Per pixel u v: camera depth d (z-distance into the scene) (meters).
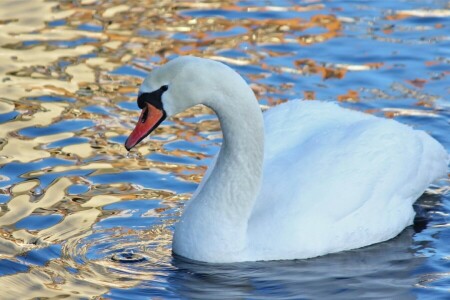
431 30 19.25
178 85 11.27
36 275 11.49
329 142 12.95
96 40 18.98
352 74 17.56
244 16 20.08
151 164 14.50
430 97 16.75
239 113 11.55
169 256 12.12
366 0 20.72
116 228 12.73
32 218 12.84
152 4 20.80
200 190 12.40
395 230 12.88
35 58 18.20
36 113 16.03
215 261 11.98
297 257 12.16
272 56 18.27
